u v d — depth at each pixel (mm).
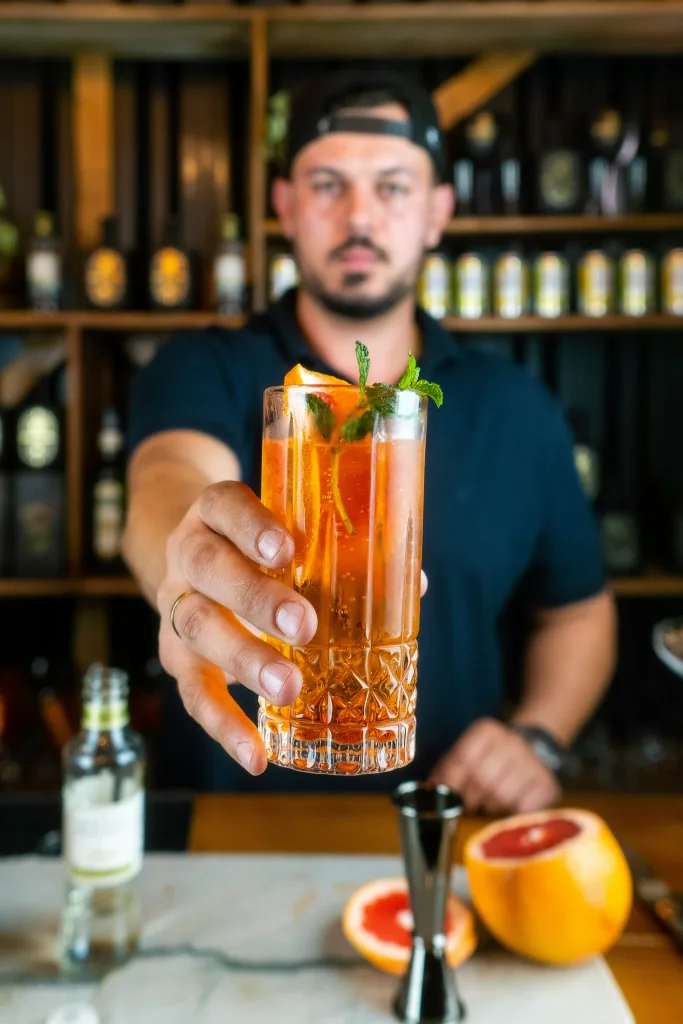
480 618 1260
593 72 1921
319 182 1212
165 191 1921
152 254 1902
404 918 792
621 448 1941
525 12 1660
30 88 1915
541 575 1350
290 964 766
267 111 1705
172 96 1921
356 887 855
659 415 1938
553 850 760
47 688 1798
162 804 1021
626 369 1936
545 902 743
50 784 1607
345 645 602
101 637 1816
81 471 1722
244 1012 721
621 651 1938
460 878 867
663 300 1775
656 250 1849
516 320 1705
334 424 599
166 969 758
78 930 798
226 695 645
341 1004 729
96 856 806
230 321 1689
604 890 746
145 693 1714
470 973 760
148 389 1147
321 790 1233
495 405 1263
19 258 1890
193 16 1659
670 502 1896
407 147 1205
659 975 770
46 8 1656
